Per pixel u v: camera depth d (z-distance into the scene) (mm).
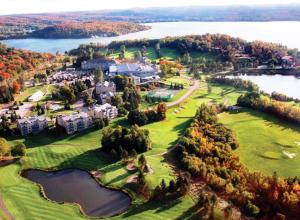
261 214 153250
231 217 148000
